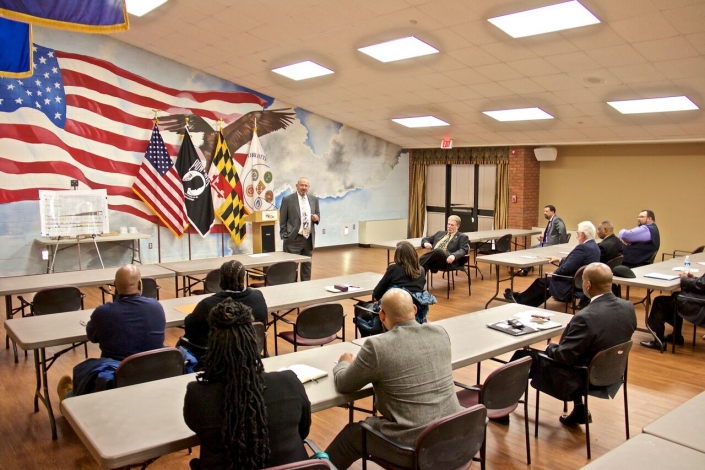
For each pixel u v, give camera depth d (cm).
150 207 858
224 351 175
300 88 911
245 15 654
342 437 249
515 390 274
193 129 912
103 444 187
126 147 851
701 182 841
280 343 518
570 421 348
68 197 724
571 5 490
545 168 1049
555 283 588
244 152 973
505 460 306
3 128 750
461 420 210
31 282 480
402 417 215
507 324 340
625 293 751
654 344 512
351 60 737
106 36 816
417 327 226
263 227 931
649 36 516
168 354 285
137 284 307
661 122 752
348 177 1138
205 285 526
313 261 980
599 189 969
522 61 633
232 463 173
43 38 769
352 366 224
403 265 398
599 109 749
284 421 185
